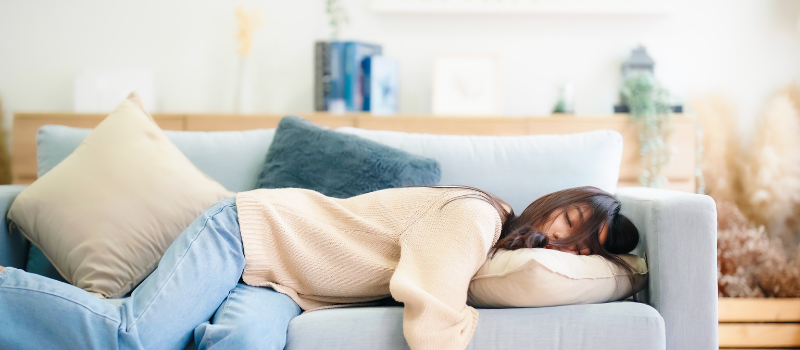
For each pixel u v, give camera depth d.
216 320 1.03
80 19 2.79
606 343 1.03
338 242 1.18
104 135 1.45
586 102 2.79
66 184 1.35
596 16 2.76
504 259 1.10
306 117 2.41
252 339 0.96
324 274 1.17
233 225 1.15
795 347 1.92
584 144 1.61
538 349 1.02
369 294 1.20
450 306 0.99
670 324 1.13
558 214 1.21
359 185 1.46
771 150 2.63
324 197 1.29
